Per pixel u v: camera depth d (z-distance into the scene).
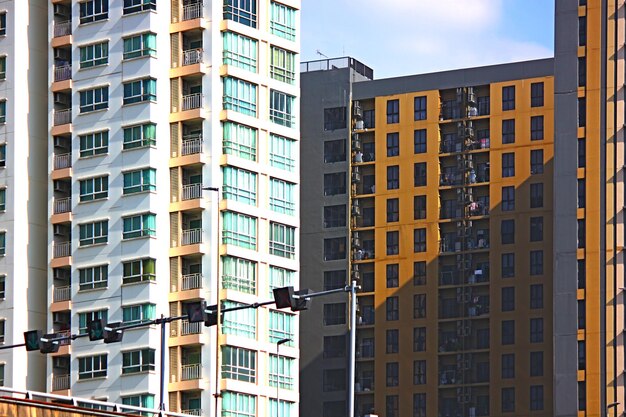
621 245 174.00
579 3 179.00
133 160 147.12
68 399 73.38
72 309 147.62
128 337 144.62
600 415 171.12
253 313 146.25
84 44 151.12
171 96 148.50
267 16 153.25
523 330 195.38
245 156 148.75
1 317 147.75
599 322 172.75
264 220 149.50
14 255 148.25
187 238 146.00
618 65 177.12
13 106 150.38
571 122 177.12
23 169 150.00
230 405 142.50
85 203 148.75
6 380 146.50
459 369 197.25
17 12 151.62
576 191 175.75
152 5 148.50
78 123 150.12
